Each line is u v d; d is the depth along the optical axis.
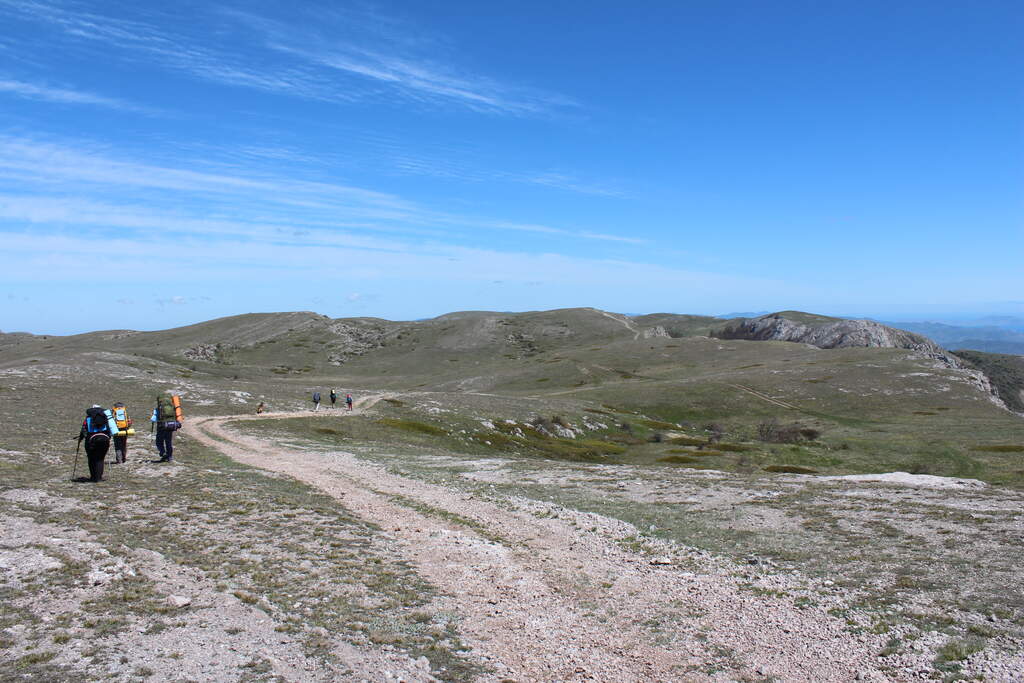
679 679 9.68
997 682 9.20
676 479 28.97
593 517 21.06
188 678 8.29
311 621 11.02
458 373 183.00
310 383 165.00
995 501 21.69
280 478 27.47
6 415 39.31
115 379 70.69
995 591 12.76
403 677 9.07
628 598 13.44
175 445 35.97
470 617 12.02
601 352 198.62
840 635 11.27
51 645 9.02
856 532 17.95
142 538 15.36
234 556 14.69
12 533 14.45
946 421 99.00
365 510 21.77
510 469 33.09
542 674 9.72
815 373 134.25
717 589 13.95
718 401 115.75
